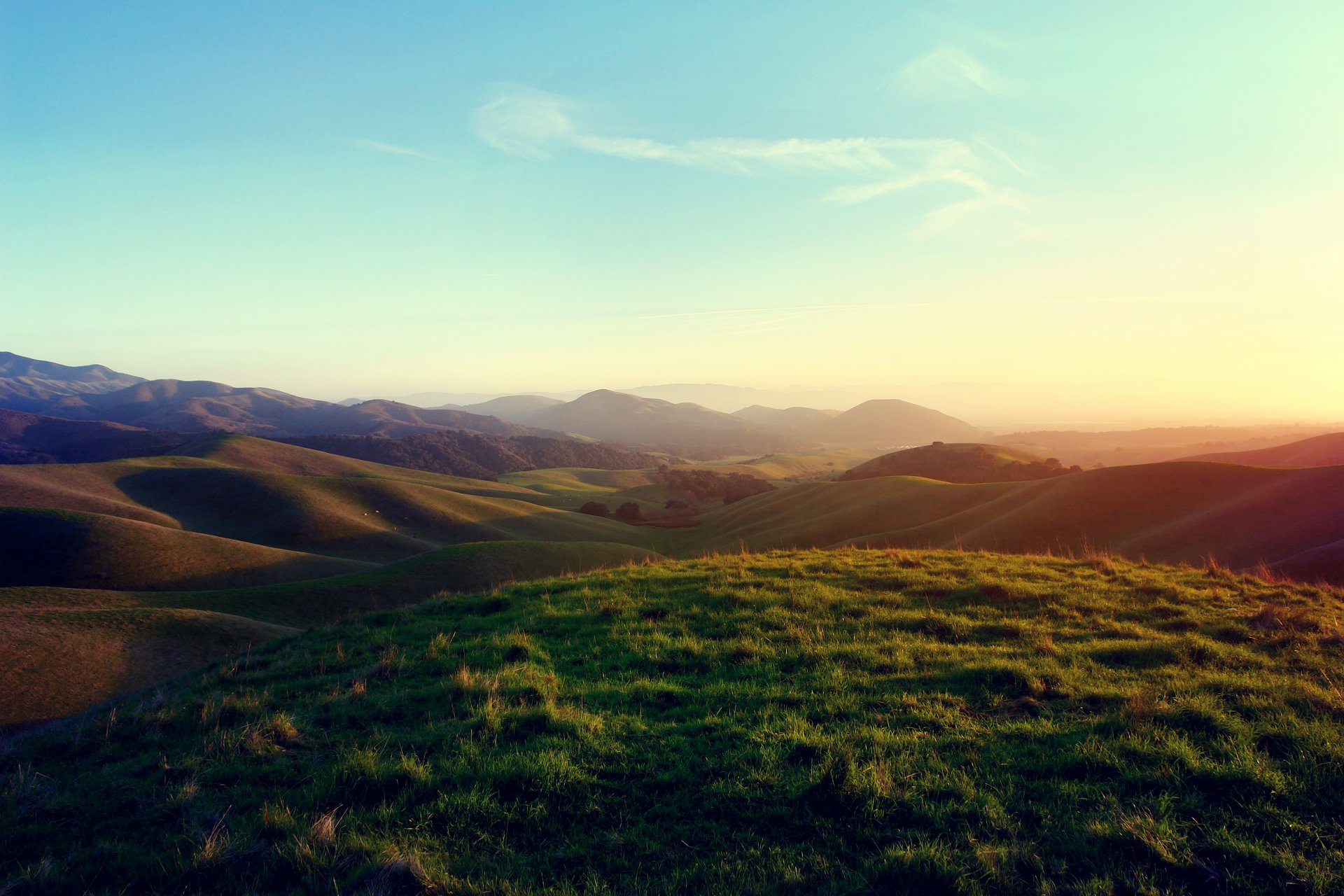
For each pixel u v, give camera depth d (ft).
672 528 395.34
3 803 21.53
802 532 280.51
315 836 17.52
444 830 18.26
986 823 17.37
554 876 16.44
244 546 260.21
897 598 40.40
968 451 494.18
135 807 20.83
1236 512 190.39
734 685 27.84
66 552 229.25
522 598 47.37
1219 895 14.55
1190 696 24.30
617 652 33.40
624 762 21.44
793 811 18.45
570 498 526.57
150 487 367.86
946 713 24.27
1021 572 46.68
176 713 28.32
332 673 34.17
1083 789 18.65
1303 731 20.81
